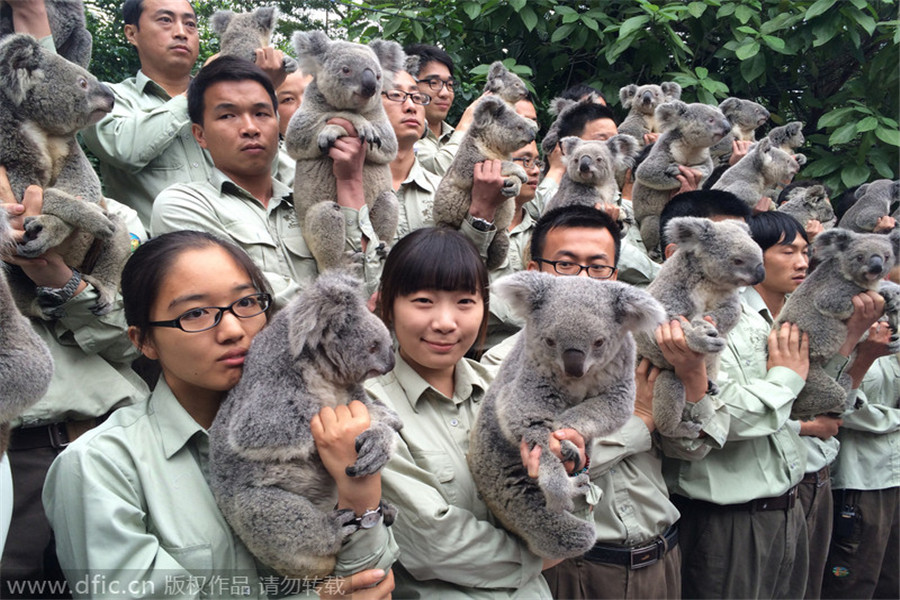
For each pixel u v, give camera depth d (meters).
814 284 1.22
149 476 0.68
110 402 1.06
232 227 1.15
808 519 1.36
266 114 1.19
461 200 1.33
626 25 2.02
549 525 0.79
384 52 1.51
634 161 1.97
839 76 2.39
